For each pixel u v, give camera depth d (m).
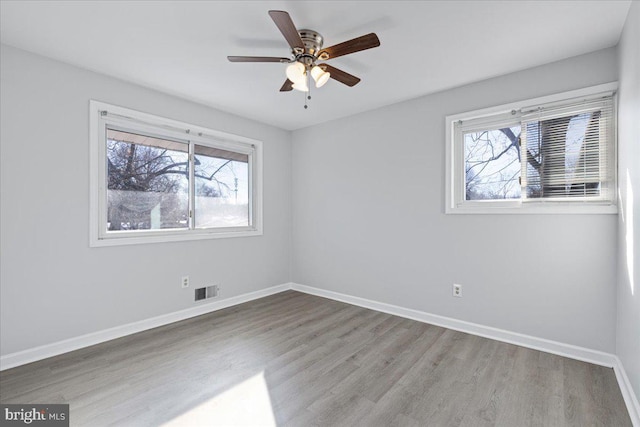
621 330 2.10
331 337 2.82
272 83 2.91
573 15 1.91
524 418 1.73
